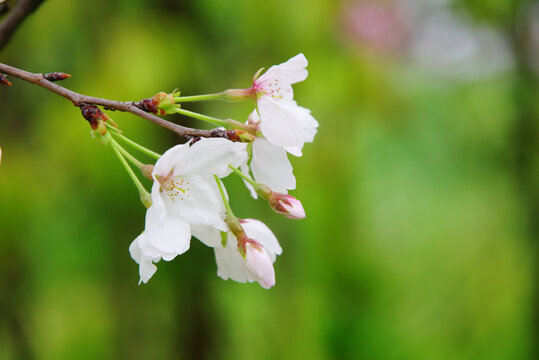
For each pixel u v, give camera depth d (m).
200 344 0.73
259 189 0.42
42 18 0.66
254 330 0.86
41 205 0.71
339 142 0.76
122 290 0.75
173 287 0.71
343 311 0.95
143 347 0.78
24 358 0.75
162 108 0.40
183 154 0.41
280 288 0.84
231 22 0.71
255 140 0.42
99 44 0.66
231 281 0.77
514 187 0.96
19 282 0.74
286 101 0.42
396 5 0.78
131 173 0.41
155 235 0.40
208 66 0.69
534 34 0.90
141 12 0.67
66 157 0.68
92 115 0.40
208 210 0.41
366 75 0.71
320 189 0.81
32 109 0.68
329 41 0.72
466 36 0.95
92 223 0.74
